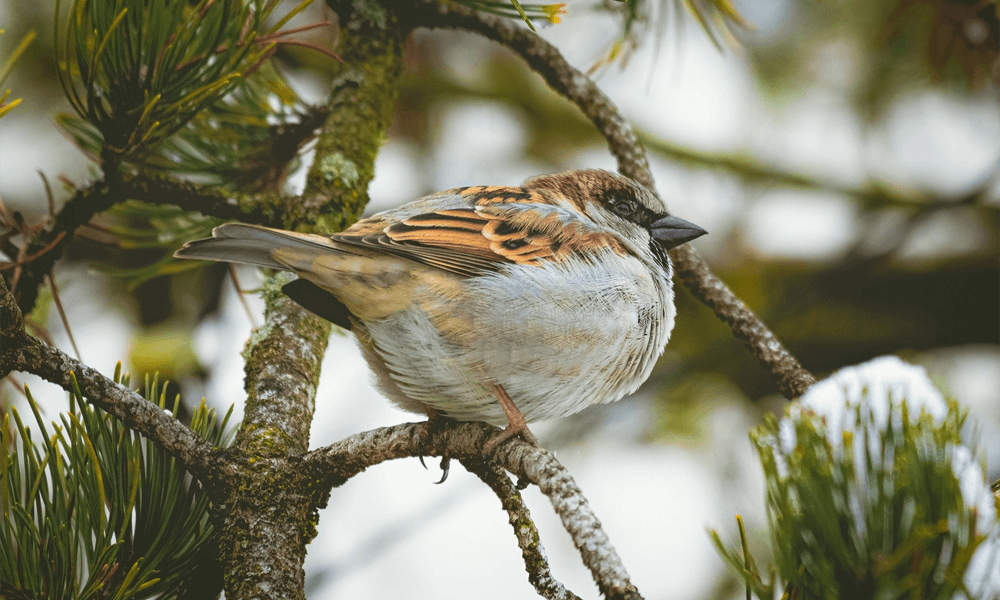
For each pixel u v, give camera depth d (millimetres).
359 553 9195
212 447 4992
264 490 5043
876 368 4164
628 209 8023
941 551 3596
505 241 6344
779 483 3902
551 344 6227
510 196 7379
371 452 5395
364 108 7285
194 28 5188
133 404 4742
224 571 4824
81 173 9781
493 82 12578
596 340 6375
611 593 4035
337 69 7508
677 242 8023
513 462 5109
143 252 10055
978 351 12633
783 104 11641
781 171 12516
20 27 9555
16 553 4449
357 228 6328
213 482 4941
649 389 11258
